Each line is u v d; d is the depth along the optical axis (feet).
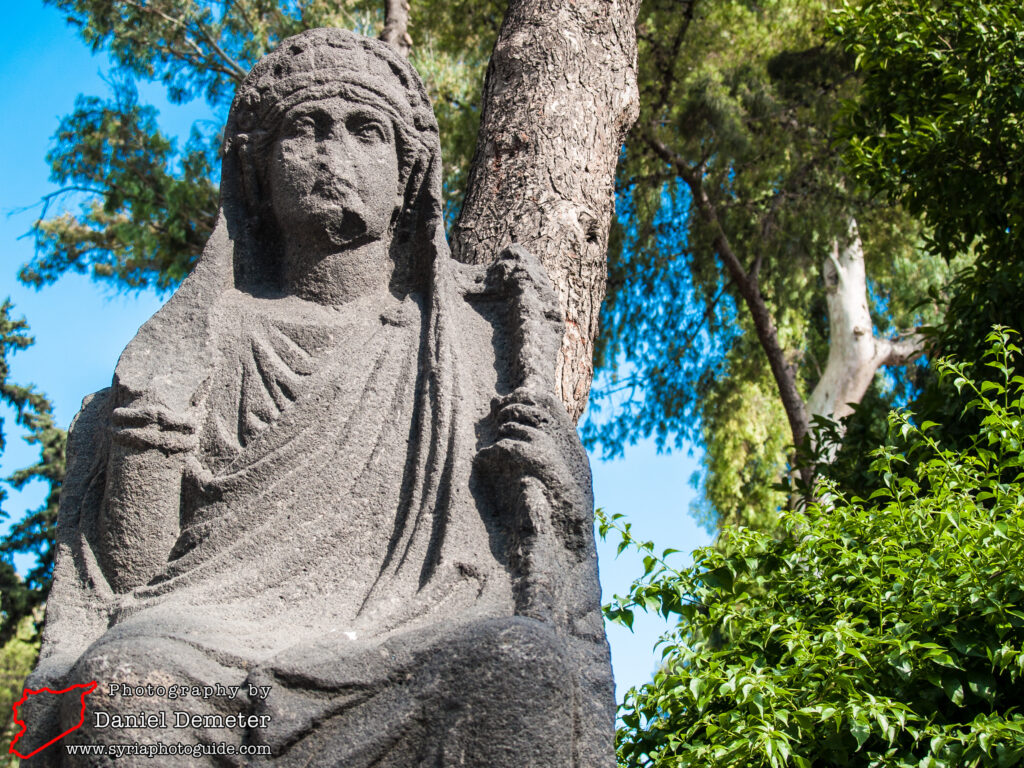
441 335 8.44
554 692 6.28
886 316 37.93
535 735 6.17
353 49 9.19
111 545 7.54
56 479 34.78
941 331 18.48
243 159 9.12
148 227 27.45
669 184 30.81
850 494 18.04
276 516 7.45
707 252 30.32
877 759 10.63
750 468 35.40
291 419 7.87
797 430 30.68
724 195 30.96
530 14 13.73
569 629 7.15
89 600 7.43
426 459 7.79
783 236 30.71
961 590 11.21
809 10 29.71
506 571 7.23
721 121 28.43
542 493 7.45
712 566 13.30
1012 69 18.22
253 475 7.59
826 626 11.21
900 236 31.94
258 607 7.02
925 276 37.50
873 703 10.30
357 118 8.99
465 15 28.32
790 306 32.91
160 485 7.64
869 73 20.56
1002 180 19.63
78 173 27.81
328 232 8.79
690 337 32.17
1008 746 10.00
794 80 30.83
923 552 12.22
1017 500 12.03
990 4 18.99
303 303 8.79
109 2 27.96
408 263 9.18
